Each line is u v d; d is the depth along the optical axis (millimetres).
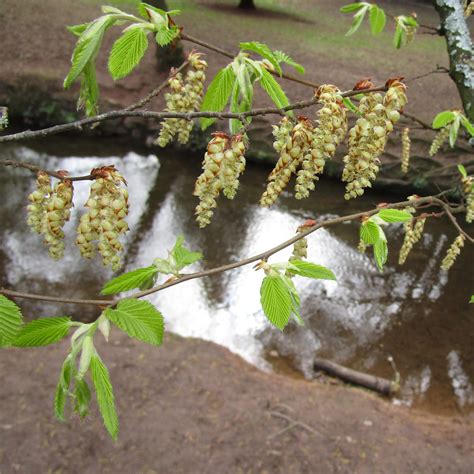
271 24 2881
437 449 767
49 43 2182
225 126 1794
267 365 1033
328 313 1182
